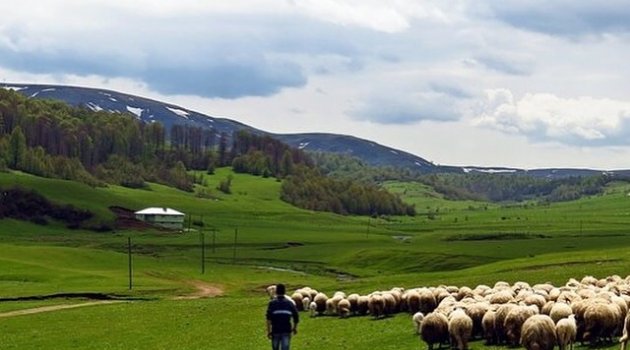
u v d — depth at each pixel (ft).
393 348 139.64
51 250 524.52
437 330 134.72
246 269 510.99
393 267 520.01
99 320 238.27
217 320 216.33
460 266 500.33
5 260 447.83
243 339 169.68
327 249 645.10
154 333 197.77
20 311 281.74
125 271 466.29
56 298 333.01
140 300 329.11
